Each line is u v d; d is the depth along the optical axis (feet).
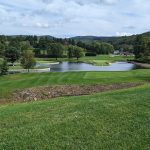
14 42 602.85
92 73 171.01
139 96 61.46
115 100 57.88
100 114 47.09
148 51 536.83
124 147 35.81
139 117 45.83
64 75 157.17
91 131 40.11
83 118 45.09
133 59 581.53
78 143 36.60
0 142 36.58
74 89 105.60
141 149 35.40
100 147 35.70
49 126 41.75
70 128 40.96
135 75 159.63
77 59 611.47
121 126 42.01
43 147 35.42
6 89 108.06
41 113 49.44
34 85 120.47
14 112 51.26
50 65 462.19
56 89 104.01
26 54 346.54
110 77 149.18
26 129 40.86
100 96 66.64
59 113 48.70
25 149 34.91
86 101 58.34
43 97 92.79
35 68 370.53
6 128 41.65
